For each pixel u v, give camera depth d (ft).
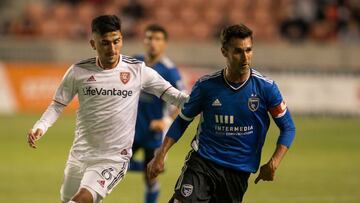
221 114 63.36
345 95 246.27
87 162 66.18
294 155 158.81
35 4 304.30
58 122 215.92
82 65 66.54
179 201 62.95
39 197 106.63
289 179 125.90
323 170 137.18
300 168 139.54
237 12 308.81
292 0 301.43
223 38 61.77
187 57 261.24
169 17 298.15
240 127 63.52
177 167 139.03
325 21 290.97
